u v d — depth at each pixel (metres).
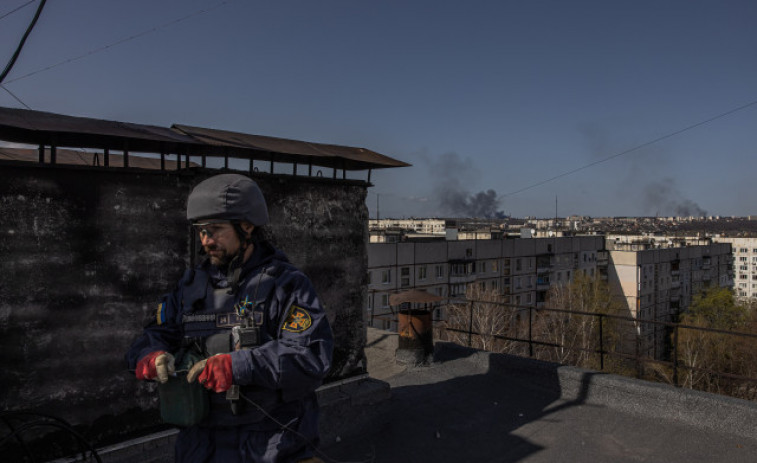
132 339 3.45
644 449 4.27
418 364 6.48
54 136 3.16
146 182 3.52
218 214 1.64
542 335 36.94
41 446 3.10
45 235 3.12
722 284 92.31
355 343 4.87
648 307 69.44
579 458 4.14
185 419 1.59
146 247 3.51
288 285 1.70
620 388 5.09
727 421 4.47
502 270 59.03
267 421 1.67
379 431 4.66
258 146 3.85
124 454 3.38
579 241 68.25
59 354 3.17
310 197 4.45
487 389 5.70
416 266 50.31
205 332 1.66
